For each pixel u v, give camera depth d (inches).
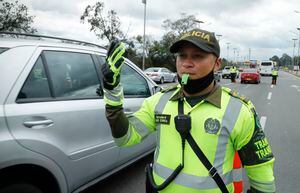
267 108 553.0
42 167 119.9
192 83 73.4
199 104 72.3
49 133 123.4
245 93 836.6
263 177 74.2
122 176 199.6
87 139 141.6
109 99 73.8
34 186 118.3
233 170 74.8
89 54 158.9
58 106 130.0
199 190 70.1
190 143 71.2
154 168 76.8
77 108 137.8
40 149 118.3
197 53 72.6
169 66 2193.7
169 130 74.4
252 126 72.8
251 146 73.4
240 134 71.9
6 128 110.5
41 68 130.4
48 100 128.3
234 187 76.9
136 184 189.2
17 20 1148.5
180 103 74.4
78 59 151.2
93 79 155.3
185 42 72.4
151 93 202.2
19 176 116.2
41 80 128.8
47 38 145.4
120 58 71.2
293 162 249.6
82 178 140.3
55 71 136.4
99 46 172.6
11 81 117.1
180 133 71.6
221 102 72.5
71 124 133.3
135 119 79.8
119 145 78.9
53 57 138.3
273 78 1278.3
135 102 181.8
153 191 76.2
